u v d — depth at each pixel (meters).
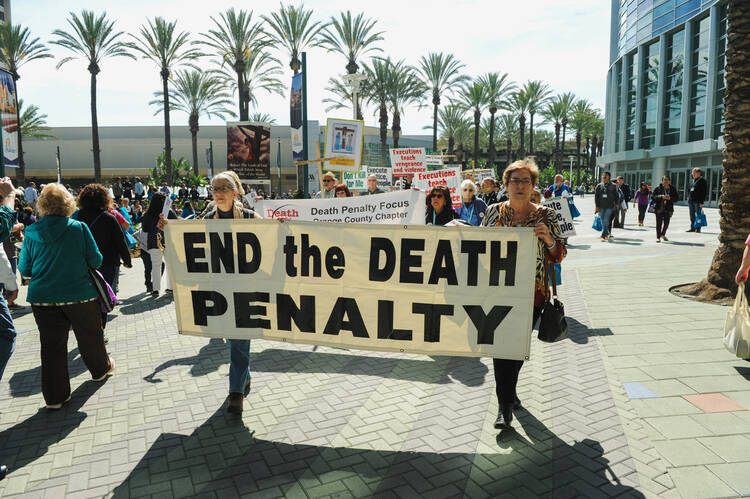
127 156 68.12
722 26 34.53
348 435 3.48
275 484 2.92
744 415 3.59
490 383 4.37
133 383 4.48
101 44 35.47
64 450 3.33
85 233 4.02
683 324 5.79
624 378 4.31
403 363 4.92
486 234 3.32
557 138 67.62
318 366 4.86
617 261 10.52
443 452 3.23
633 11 46.31
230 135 12.24
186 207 11.20
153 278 8.51
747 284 4.26
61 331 3.96
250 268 3.71
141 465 3.14
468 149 80.31
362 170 12.80
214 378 4.59
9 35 34.56
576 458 3.11
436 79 44.78
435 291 3.43
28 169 66.69
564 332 3.28
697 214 15.96
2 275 6.75
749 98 6.52
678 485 2.81
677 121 40.50
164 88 37.62
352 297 3.56
